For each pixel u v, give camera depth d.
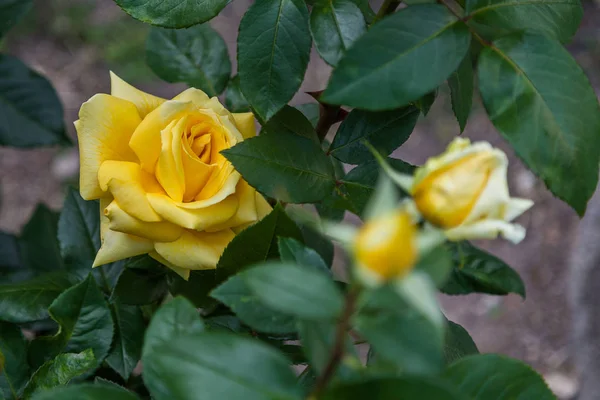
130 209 0.78
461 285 0.90
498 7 0.75
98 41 2.34
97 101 0.80
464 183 0.69
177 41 0.93
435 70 0.72
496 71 0.74
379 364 0.69
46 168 2.22
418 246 0.66
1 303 0.84
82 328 0.82
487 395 0.73
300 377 0.79
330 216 0.90
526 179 2.09
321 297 0.66
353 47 0.72
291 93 0.78
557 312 1.90
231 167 0.79
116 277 0.90
